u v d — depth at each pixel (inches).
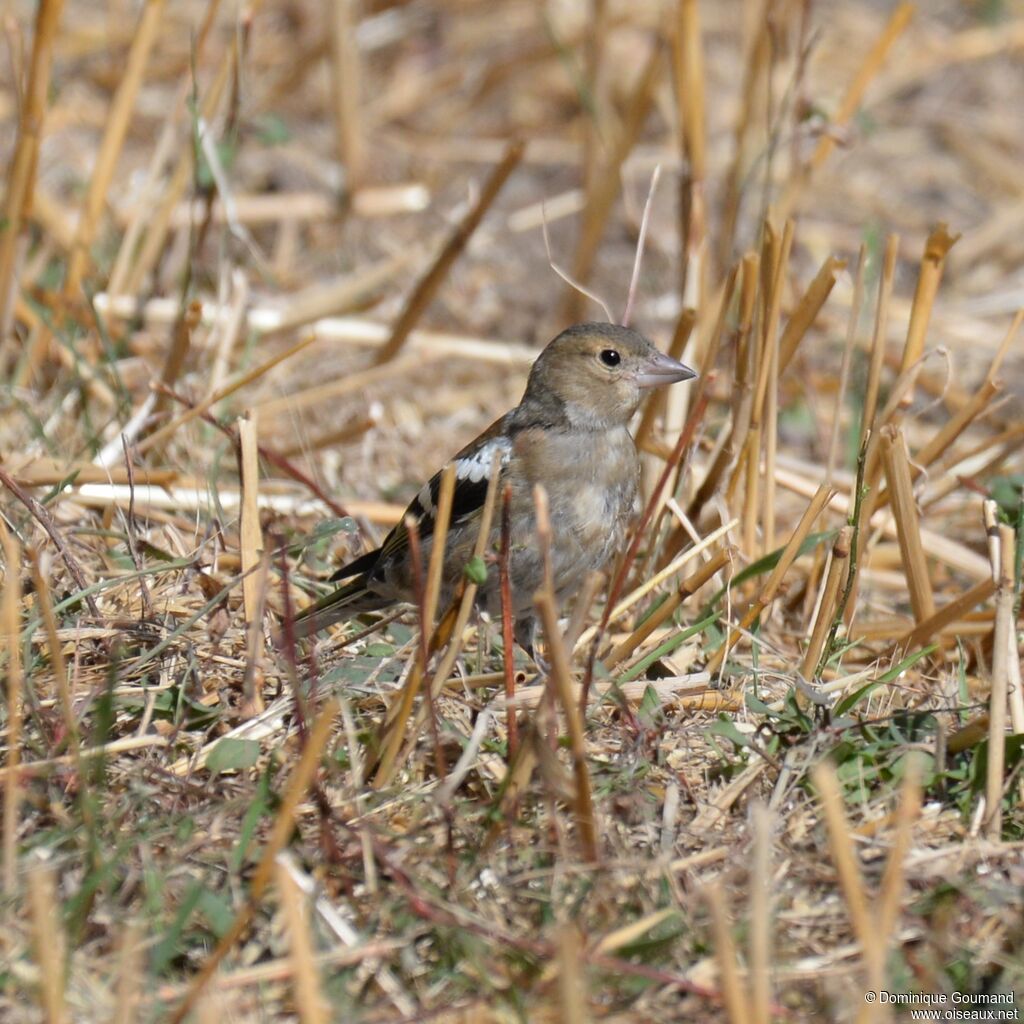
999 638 327.0
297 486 494.3
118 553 419.8
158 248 575.8
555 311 669.9
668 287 686.5
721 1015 280.8
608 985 286.0
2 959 285.1
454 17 844.6
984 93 826.8
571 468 404.2
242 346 587.5
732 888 306.0
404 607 426.9
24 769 319.0
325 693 357.4
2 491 437.1
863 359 614.2
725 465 443.8
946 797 337.7
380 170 756.6
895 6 883.4
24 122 510.0
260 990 280.8
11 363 547.8
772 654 406.3
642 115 625.0
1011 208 731.4
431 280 574.2
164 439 457.1
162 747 342.3
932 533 462.6
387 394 596.1
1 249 524.7
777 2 583.5
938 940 290.4
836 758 339.3
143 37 536.1
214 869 307.4
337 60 684.1
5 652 359.3
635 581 437.1
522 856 312.2
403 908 299.7
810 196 748.0
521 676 398.3
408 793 328.5
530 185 759.7
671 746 352.5
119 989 266.4
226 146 556.7
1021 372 629.6
